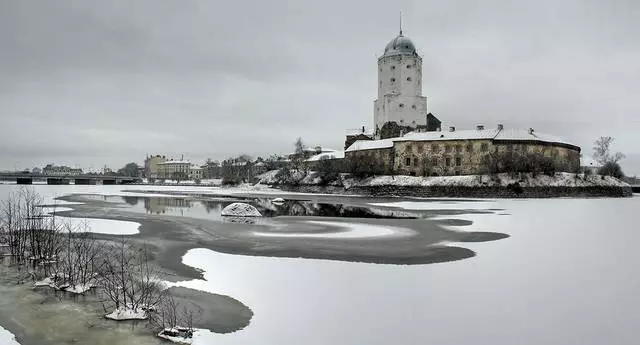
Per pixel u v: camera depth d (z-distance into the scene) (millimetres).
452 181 95000
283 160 191625
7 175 173125
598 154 145000
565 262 24812
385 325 15484
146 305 17766
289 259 26188
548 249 28969
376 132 134000
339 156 135875
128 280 21297
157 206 66875
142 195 98562
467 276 21812
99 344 14867
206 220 46938
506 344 13852
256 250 29125
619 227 39906
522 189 89750
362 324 15617
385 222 45250
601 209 60406
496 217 50031
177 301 18500
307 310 17125
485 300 17969
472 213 55656
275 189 127312
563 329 14961
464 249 29219
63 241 30641
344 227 41062
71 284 20859
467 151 101188
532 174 93188
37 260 26016
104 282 20484
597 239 33000
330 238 34281
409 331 14930
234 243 31891
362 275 22234
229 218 49188
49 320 16922
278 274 22578
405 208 64500
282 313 16859
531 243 31453
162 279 21812
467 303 17641
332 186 112938
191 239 33781
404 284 20484
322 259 26141
